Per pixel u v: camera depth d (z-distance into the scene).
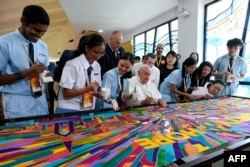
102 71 2.49
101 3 4.97
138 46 7.77
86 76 1.56
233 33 3.99
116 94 2.09
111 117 1.45
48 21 1.38
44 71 1.47
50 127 1.21
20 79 1.42
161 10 5.58
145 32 7.17
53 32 9.93
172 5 5.19
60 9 6.22
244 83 3.63
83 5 5.09
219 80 2.65
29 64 1.54
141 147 0.91
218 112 1.63
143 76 2.10
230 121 1.36
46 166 0.74
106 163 0.76
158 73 3.09
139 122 1.33
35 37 1.44
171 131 1.14
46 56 1.75
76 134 1.09
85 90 1.50
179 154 0.84
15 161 0.77
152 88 2.24
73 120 1.35
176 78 2.66
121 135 1.07
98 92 1.62
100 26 7.41
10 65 1.48
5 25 6.37
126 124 1.28
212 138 1.03
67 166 0.74
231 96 2.45
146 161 0.78
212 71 2.95
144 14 5.96
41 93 1.57
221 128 1.20
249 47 3.70
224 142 0.98
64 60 1.77
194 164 0.72
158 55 4.14
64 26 9.10
